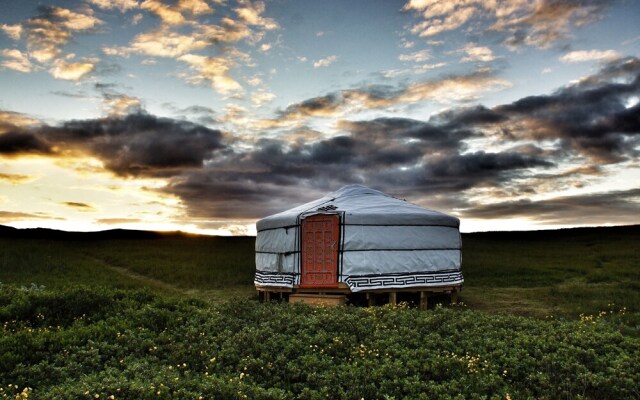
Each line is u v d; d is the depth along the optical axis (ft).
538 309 51.70
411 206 59.00
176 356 29.50
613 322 40.32
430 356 28.73
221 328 35.45
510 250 119.55
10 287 45.39
